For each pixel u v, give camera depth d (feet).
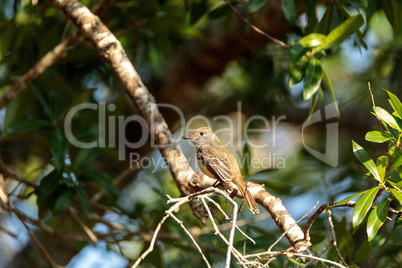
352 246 28.43
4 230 34.63
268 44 46.29
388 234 34.04
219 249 35.47
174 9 39.09
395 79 42.63
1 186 32.37
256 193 26.43
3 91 41.55
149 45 39.32
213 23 48.01
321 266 23.36
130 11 38.93
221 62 47.88
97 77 42.80
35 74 32.68
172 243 36.40
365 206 20.34
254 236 35.68
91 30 28.43
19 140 42.50
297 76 28.25
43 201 33.63
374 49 44.34
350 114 48.32
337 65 49.67
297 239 22.99
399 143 21.20
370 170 21.02
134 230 38.11
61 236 34.60
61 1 29.19
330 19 32.04
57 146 31.35
